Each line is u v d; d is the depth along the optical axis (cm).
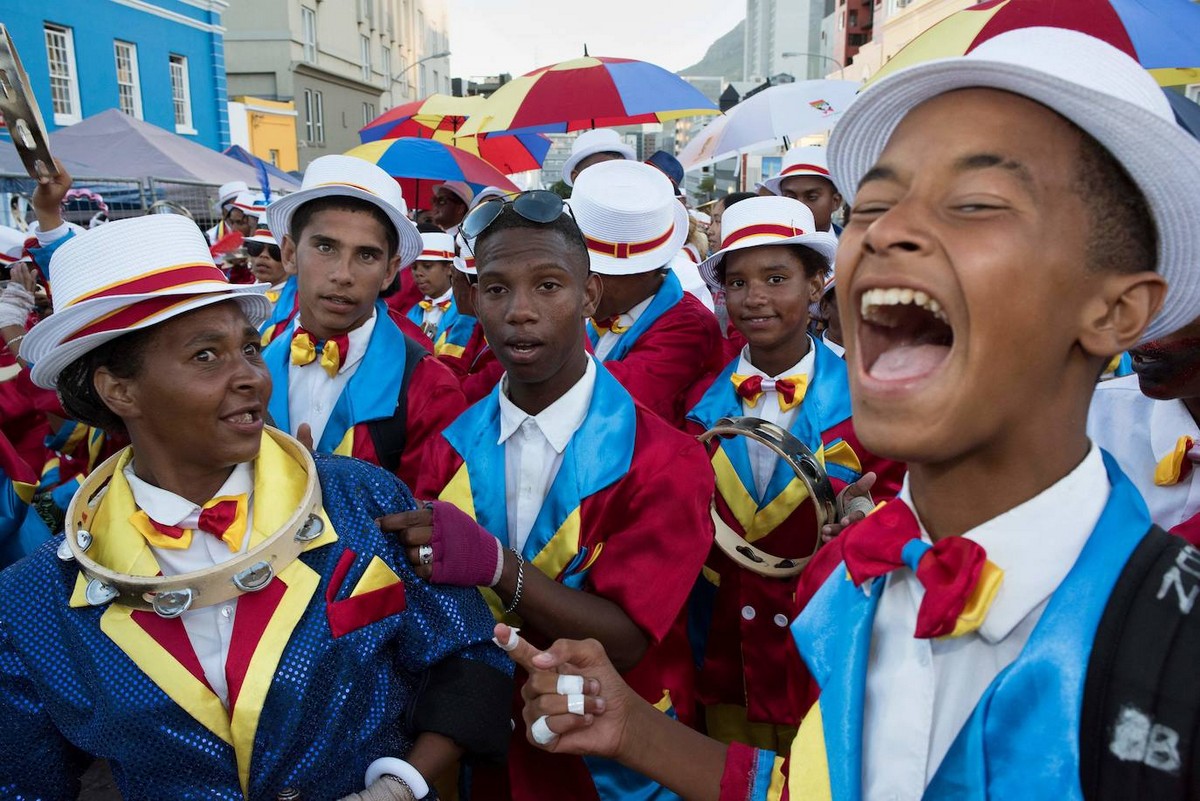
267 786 141
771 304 277
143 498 151
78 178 1070
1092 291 84
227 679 141
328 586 150
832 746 103
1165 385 148
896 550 100
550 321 196
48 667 141
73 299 147
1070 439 91
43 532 334
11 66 221
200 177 1272
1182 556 88
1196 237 85
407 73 4684
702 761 131
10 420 368
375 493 167
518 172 980
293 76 3125
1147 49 312
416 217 761
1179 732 80
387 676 159
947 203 83
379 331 276
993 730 89
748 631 248
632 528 194
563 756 201
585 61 587
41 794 146
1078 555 91
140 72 2017
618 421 204
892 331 93
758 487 269
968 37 327
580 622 185
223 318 147
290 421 276
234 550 147
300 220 272
